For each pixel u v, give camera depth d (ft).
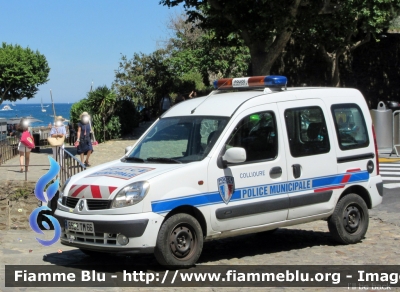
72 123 89.76
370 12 84.33
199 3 83.82
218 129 24.86
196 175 23.44
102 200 22.76
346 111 28.71
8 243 31.01
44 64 168.66
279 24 74.69
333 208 27.81
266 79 26.86
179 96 89.35
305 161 26.66
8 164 54.03
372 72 120.78
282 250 27.94
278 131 26.02
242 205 24.53
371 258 25.96
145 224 22.03
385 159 59.47
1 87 163.12
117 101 85.97
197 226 23.38
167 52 108.88
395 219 35.12
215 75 112.27
